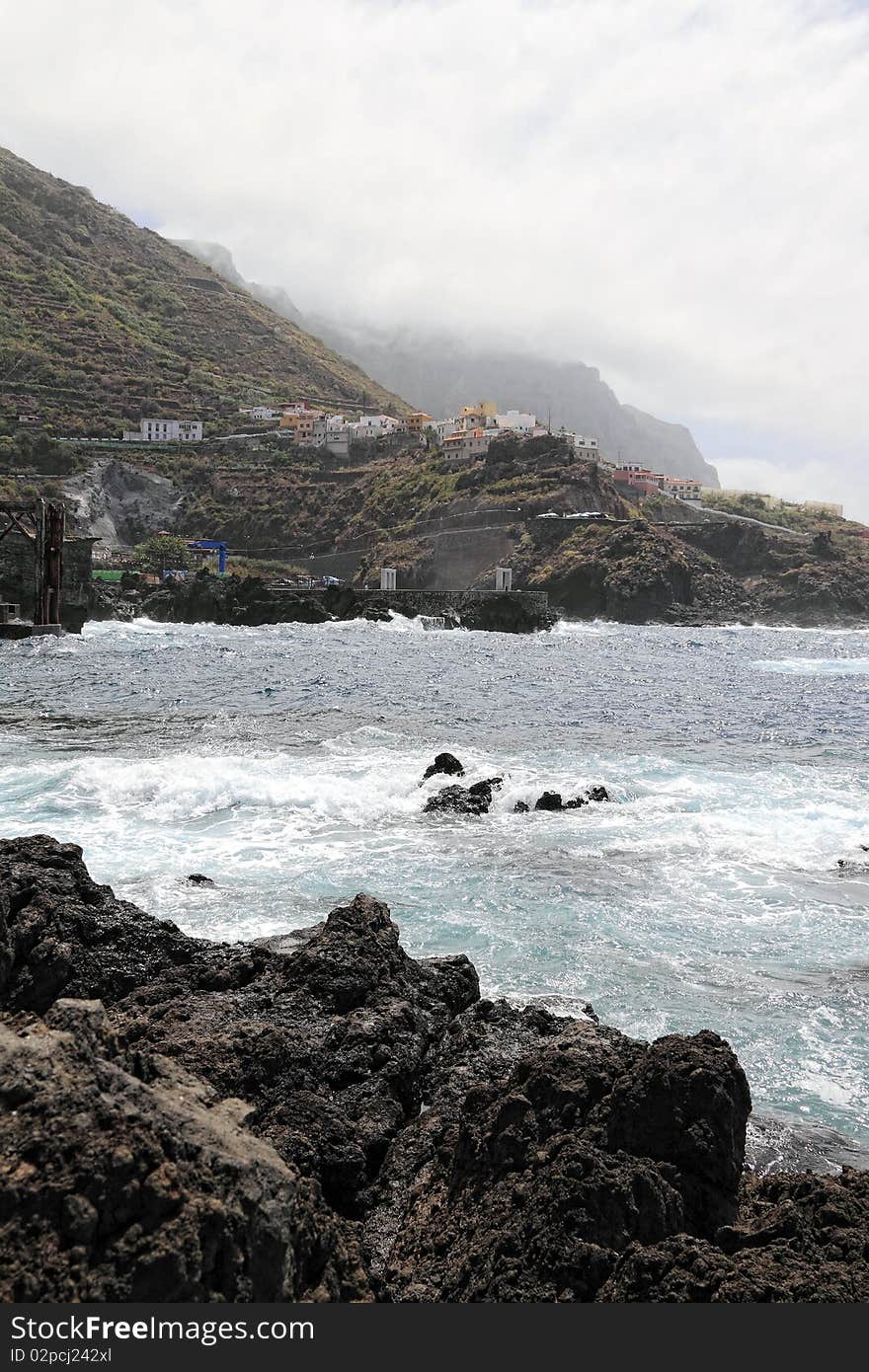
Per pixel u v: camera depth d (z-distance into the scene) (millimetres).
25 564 91438
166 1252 4824
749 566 198250
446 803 22516
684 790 25078
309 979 11039
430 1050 10570
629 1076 7789
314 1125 8484
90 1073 5621
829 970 13539
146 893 16016
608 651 93562
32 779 24031
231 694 47125
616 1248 6602
